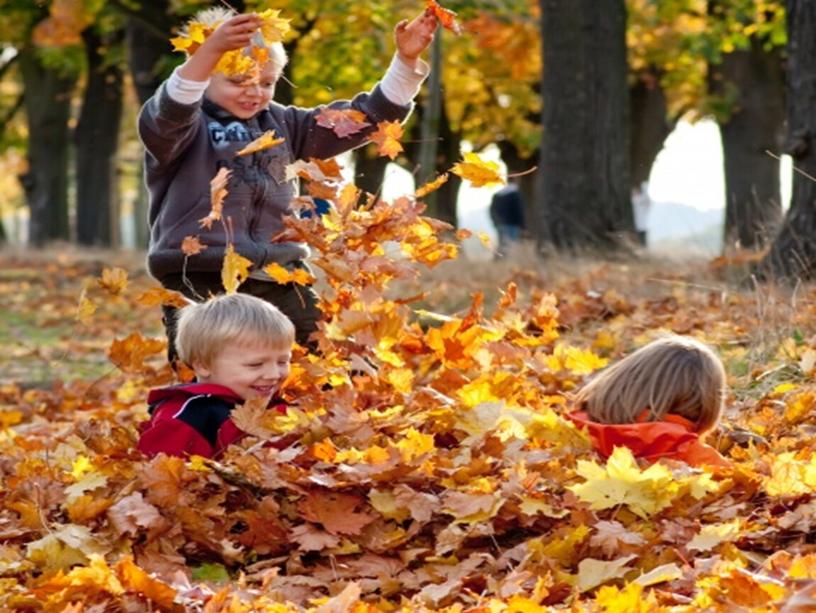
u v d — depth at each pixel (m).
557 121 18.73
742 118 27.38
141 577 4.06
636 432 5.21
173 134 5.83
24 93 41.91
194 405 5.25
